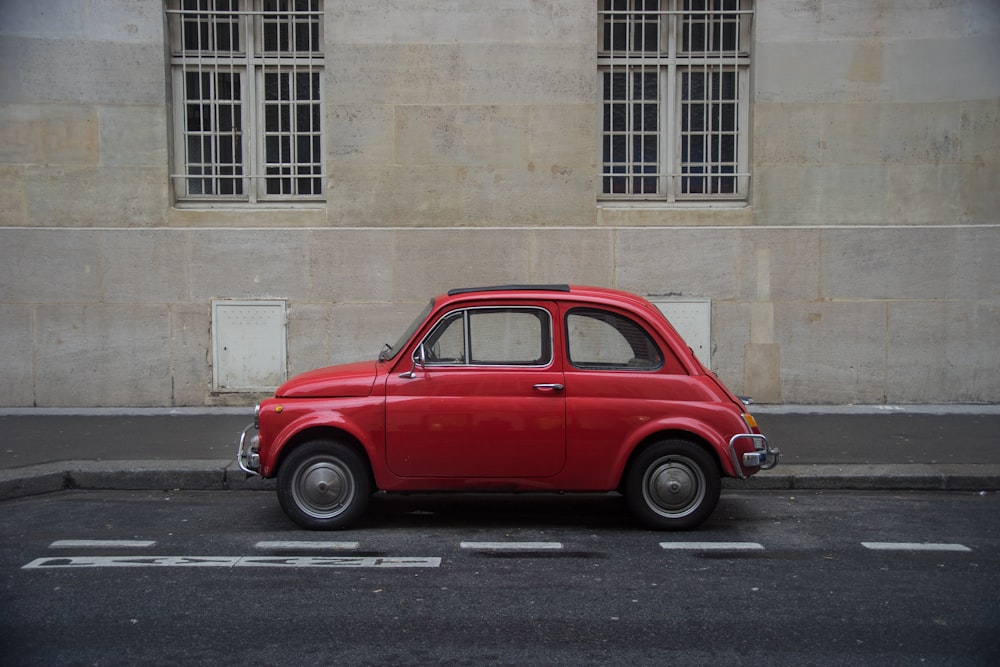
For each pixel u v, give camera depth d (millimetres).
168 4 11047
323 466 6539
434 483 6484
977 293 10805
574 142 10930
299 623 4770
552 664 4266
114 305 10805
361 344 10898
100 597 5156
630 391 6453
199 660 4293
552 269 10852
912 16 10797
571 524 6848
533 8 10844
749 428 6504
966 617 4867
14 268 10711
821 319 10875
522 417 6414
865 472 7945
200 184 11203
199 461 8188
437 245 10844
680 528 6543
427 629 4695
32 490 7684
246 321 10867
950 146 10859
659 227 10867
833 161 10922
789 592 5266
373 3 10820
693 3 11234
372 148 10922
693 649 4438
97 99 10812
